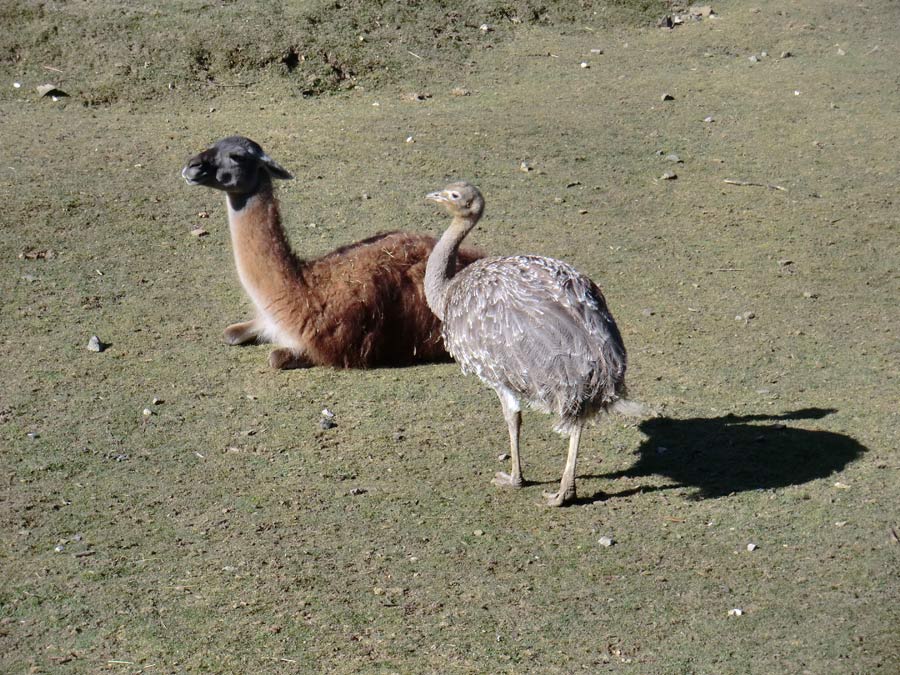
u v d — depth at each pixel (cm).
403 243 1555
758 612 976
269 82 2531
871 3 3198
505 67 2714
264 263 1462
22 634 934
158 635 938
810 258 1834
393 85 2577
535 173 2138
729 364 1480
